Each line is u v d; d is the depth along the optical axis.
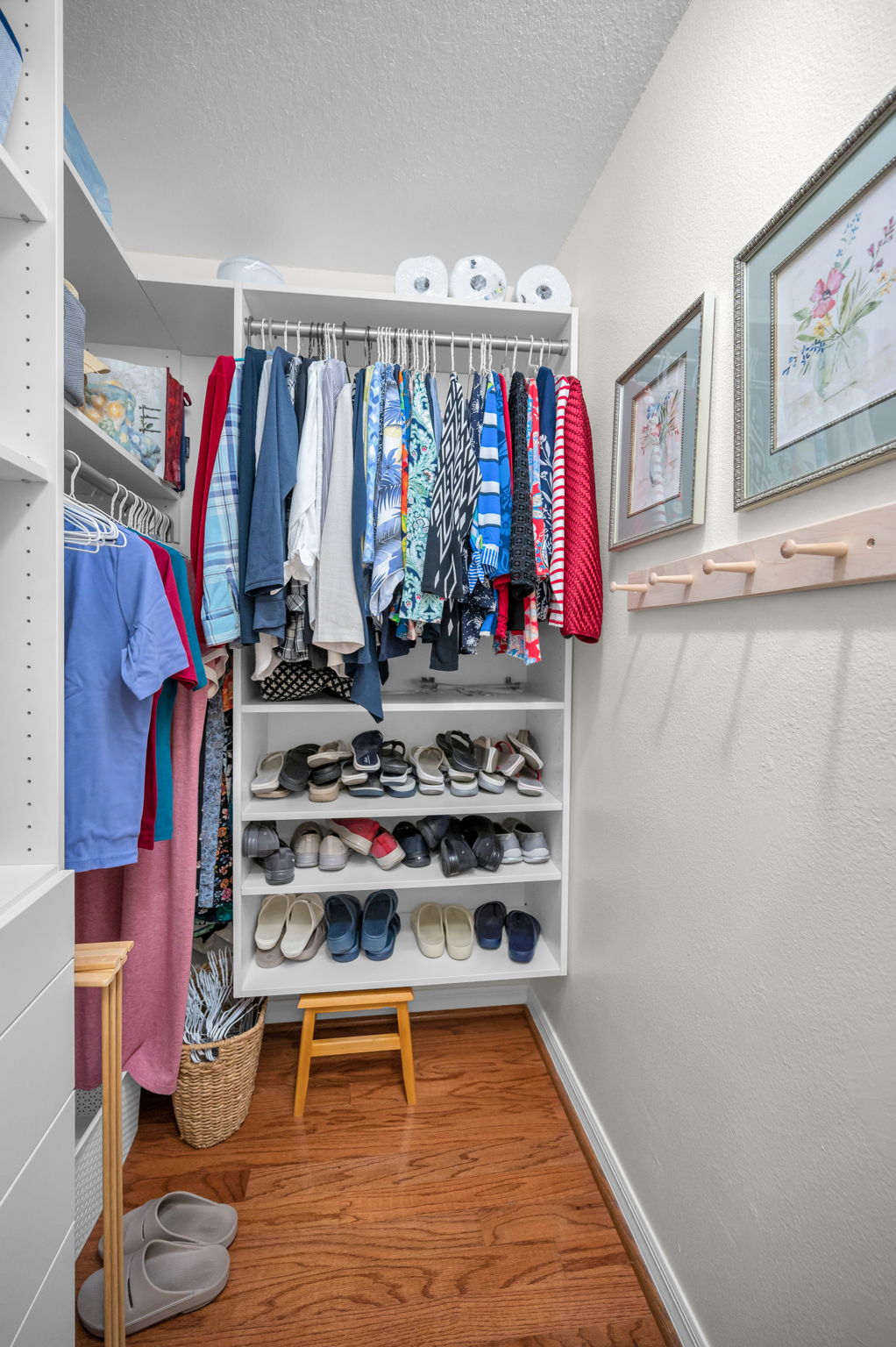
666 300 1.08
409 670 1.83
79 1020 1.17
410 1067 1.46
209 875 1.42
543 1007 1.72
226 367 1.30
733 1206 0.83
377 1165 1.28
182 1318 0.98
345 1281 1.05
